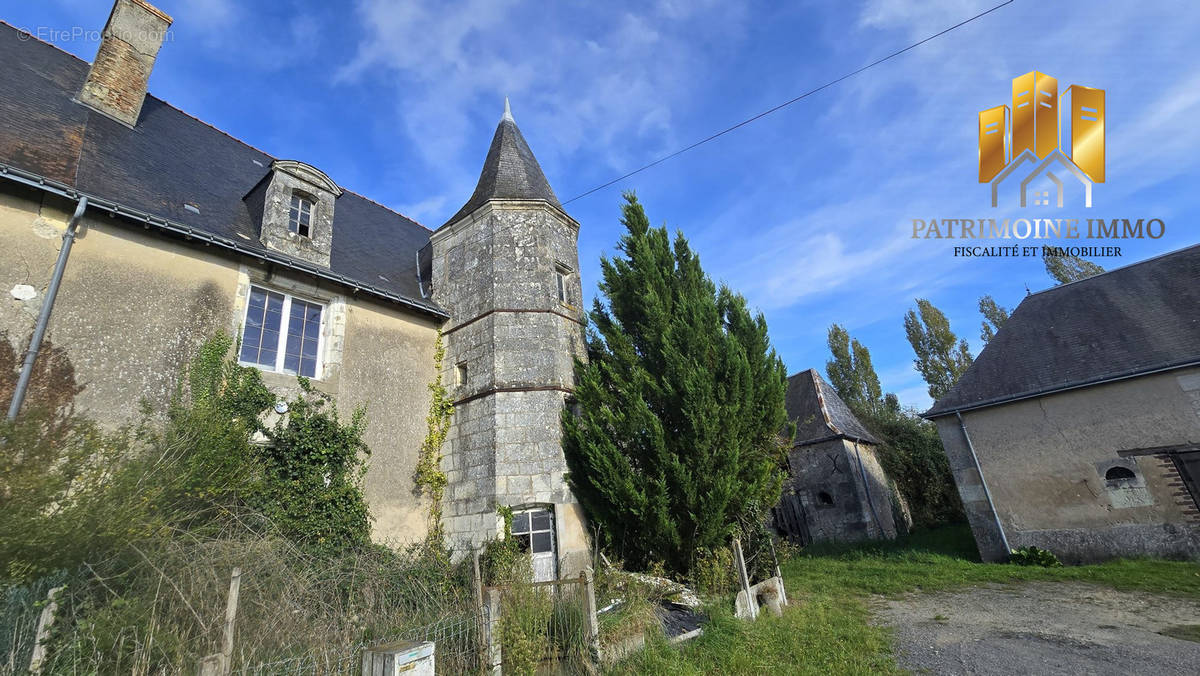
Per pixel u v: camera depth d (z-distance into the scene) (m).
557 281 11.24
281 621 4.09
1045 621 6.16
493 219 11.05
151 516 5.14
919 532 16.91
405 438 9.64
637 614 5.56
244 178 10.83
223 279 8.06
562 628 4.95
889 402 29.08
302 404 8.11
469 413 9.79
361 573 5.53
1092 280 12.38
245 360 8.09
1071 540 9.93
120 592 4.33
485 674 4.29
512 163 12.74
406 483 9.39
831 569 10.81
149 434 6.14
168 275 7.47
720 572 7.63
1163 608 6.41
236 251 8.16
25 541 4.11
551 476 9.07
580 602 5.04
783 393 9.34
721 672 4.75
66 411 6.11
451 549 8.98
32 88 8.48
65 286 6.51
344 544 7.46
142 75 9.88
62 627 3.71
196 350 7.42
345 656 3.78
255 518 6.33
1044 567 9.47
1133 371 9.71
